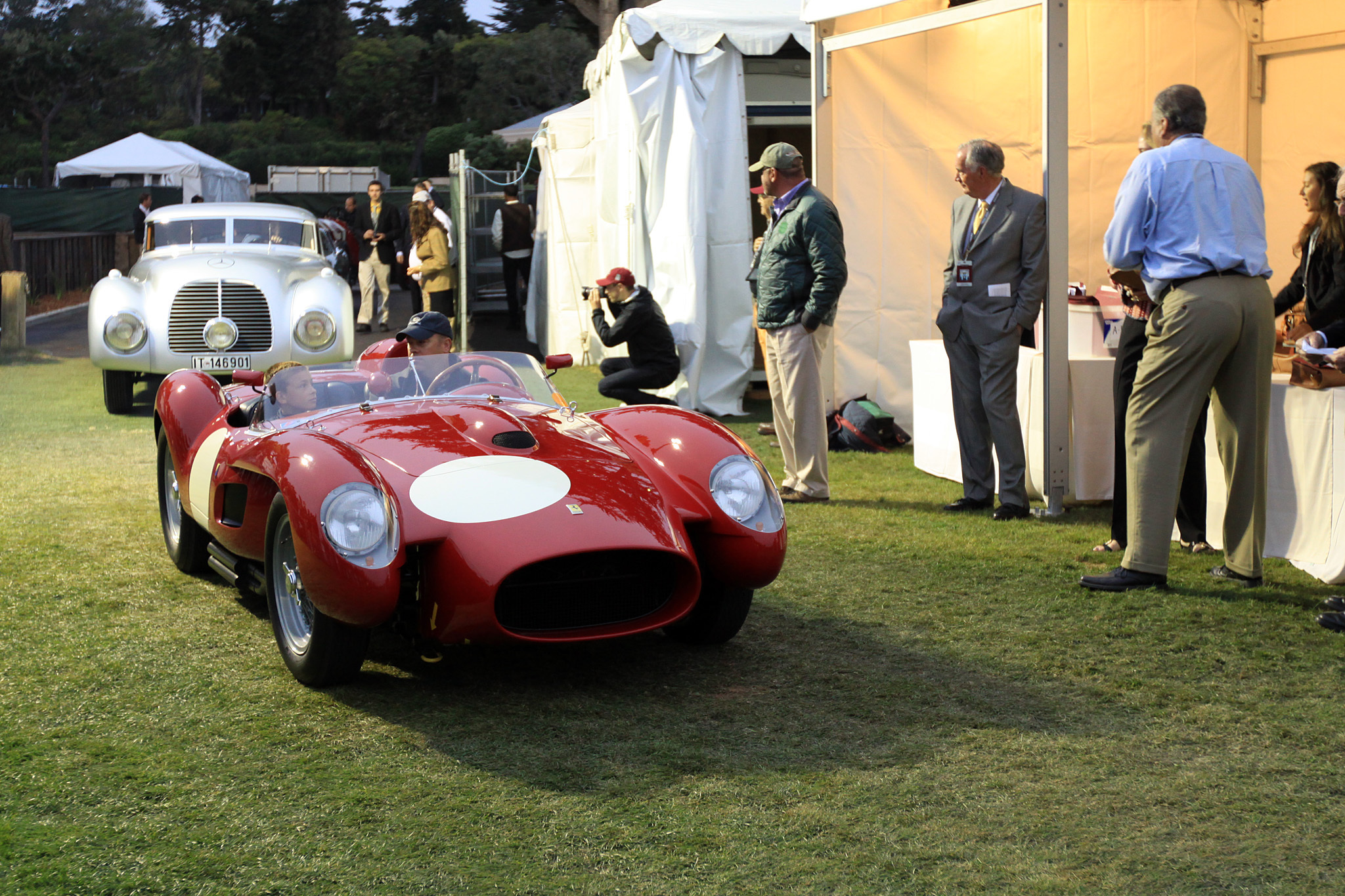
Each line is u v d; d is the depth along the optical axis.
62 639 4.20
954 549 5.39
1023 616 4.39
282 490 3.54
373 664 3.98
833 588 4.82
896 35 6.80
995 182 5.87
